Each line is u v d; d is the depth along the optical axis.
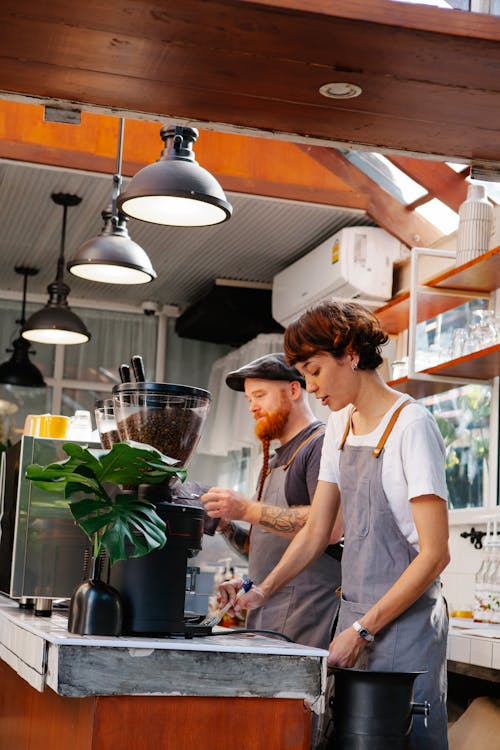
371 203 5.38
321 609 2.60
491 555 3.81
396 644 2.01
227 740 1.60
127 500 1.71
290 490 2.75
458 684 3.51
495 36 2.01
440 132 2.48
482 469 4.60
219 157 5.18
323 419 6.04
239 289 7.20
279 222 5.91
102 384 7.96
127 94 2.35
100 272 4.40
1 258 6.89
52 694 1.84
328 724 1.78
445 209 5.27
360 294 5.66
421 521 2.02
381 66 2.14
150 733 1.56
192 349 8.13
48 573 2.27
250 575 2.81
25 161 4.85
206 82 2.26
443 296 4.54
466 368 4.32
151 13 1.95
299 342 2.17
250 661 1.62
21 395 7.82
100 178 5.28
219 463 8.01
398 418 2.11
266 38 2.04
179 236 6.24
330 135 2.54
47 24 2.02
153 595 1.70
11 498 2.37
